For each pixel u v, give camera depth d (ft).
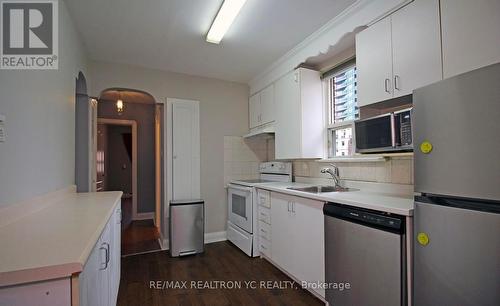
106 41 8.29
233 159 12.39
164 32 7.75
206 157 11.79
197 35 7.97
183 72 11.31
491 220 2.96
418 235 3.87
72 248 2.60
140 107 16.85
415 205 3.92
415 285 3.93
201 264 9.13
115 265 5.95
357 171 7.86
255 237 9.77
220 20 6.96
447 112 3.43
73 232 3.16
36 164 4.41
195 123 11.44
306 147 8.88
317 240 6.57
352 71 8.39
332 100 9.20
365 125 6.18
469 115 3.17
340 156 8.77
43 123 4.73
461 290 3.26
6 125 3.51
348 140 8.53
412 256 4.30
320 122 9.17
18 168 3.81
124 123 16.39
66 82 6.27
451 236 3.39
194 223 10.21
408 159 6.37
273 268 8.71
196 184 11.34
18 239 2.88
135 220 16.35
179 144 11.09
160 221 11.81
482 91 3.04
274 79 10.53
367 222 5.02
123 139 26.32
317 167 9.55
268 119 11.02
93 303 3.18
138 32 7.73
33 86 4.35
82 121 9.34
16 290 2.13
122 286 7.47
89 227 3.39
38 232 3.15
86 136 9.37
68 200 5.84
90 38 8.07
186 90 11.48
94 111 10.06
